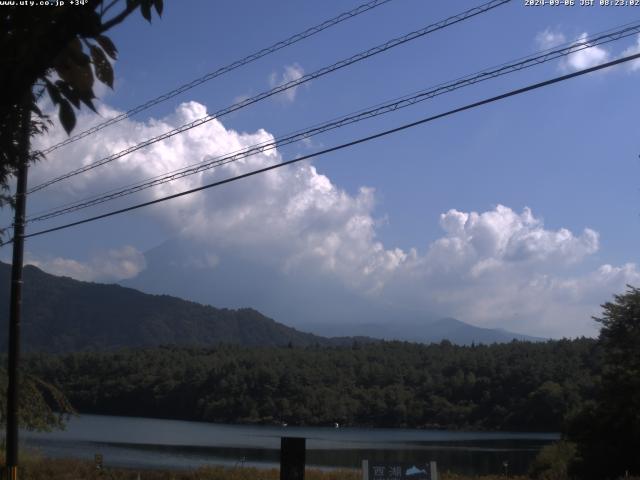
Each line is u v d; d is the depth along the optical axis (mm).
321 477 36375
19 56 3965
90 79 4281
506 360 134625
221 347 184125
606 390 44312
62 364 144375
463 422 128875
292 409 137125
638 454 42500
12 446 19359
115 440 83312
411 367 149250
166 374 141500
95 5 3980
